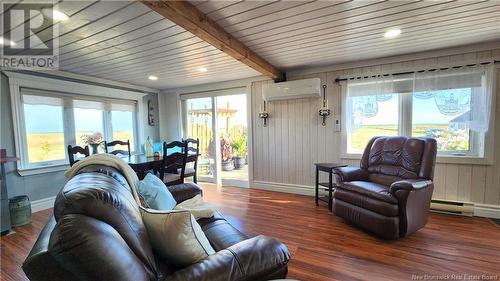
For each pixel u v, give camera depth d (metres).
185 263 1.08
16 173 3.17
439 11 1.94
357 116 3.51
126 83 4.57
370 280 1.74
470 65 2.81
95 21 1.93
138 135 4.82
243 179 4.60
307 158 3.92
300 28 2.22
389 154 2.87
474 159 2.90
